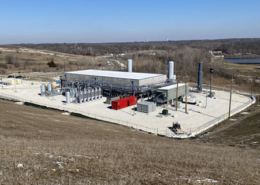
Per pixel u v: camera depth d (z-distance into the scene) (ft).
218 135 127.65
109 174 43.09
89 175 41.68
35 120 119.85
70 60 596.29
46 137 87.35
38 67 480.64
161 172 47.78
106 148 71.67
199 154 72.08
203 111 183.83
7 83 290.97
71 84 260.21
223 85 311.68
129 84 219.41
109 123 148.87
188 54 508.53
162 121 158.10
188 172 49.75
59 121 127.54
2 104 161.58
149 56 629.51
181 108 192.95
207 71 393.70
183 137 126.52
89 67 493.77
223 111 183.21
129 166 50.65
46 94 232.32
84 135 100.63
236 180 45.65
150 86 215.10
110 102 204.54
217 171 52.29
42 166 44.24
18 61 543.80
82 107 192.44
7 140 70.69
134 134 120.16
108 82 233.14
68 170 43.32
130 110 186.19
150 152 70.03
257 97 239.09
